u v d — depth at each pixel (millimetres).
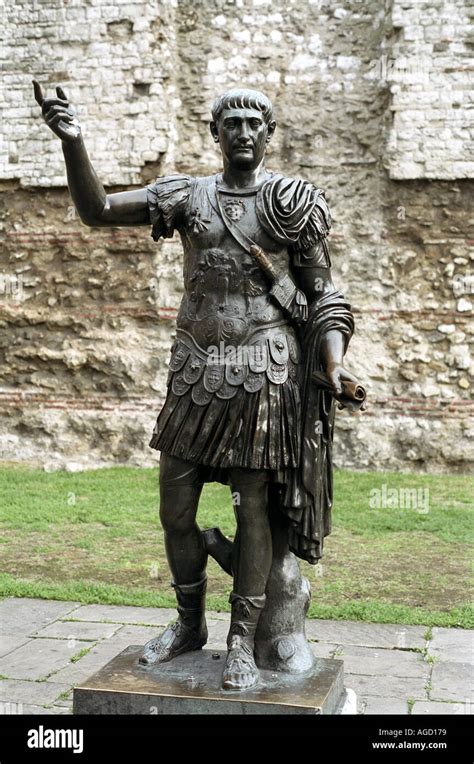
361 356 11805
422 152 11539
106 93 12055
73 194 3662
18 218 12391
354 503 9508
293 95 12125
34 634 5637
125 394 12062
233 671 3568
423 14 11445
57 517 8812
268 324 3707
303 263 3846
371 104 11977
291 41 12117
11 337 12367
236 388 3643
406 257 11820
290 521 3904
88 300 12242
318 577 6973
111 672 3689
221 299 3703
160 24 12000
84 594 6441
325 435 3889
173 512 3822
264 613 3848
